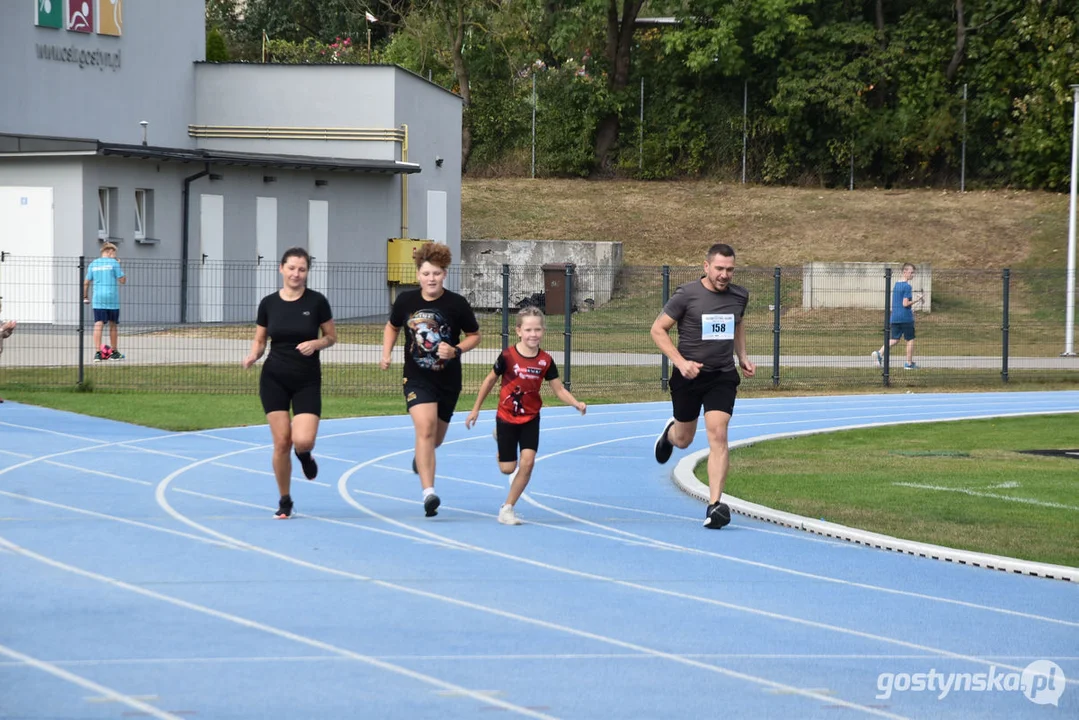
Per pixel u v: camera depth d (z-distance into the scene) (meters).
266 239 57.00
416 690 10.22
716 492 18.03
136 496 19.70
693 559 15.79
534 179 86.81
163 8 59.81
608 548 16.39
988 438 29.66
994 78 82.88
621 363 44.16
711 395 18.25
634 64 91.00
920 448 27.83
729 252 18.09
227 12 107.44
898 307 45.19
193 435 27.23
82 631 11.80
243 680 10.38
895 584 14.48
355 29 102.56
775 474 23.31
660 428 31.05
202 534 16.75
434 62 90.31
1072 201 50.22
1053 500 20.23
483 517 18.59
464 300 17.95
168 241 53.34
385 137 60.72
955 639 12.11
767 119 86.19
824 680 10.72
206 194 54.59
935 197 80.31
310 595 13.43
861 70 85.81
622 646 11.68
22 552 15.40
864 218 77.19
